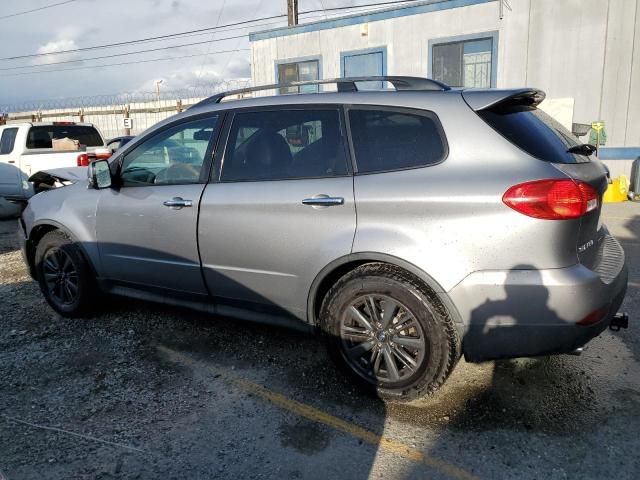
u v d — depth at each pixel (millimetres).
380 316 3014
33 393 3271
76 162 9664
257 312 3520
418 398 2988
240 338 4004
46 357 3754
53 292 4516
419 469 2531
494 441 2725
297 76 13562
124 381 3402
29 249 4691
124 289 4168
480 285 2674
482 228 2660
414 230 2807
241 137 3494
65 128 10414
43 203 4520
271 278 3314
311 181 3148
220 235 3436
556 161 2729
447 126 2869
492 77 11180
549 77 10750
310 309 3234
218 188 3477
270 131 3393
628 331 3986
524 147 2742
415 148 2934
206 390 3279
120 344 3941
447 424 2877
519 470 2510
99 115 19703
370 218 2930
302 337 4000
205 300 3711
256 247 3307
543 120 3113
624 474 2465
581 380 3291
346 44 12672
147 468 2568
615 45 10133
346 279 3055
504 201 2617
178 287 3770
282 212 3193
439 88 3088
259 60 14055
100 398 3203
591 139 10320
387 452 2660
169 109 18172
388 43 12148
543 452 2629
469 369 3443
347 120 3150
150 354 3775
